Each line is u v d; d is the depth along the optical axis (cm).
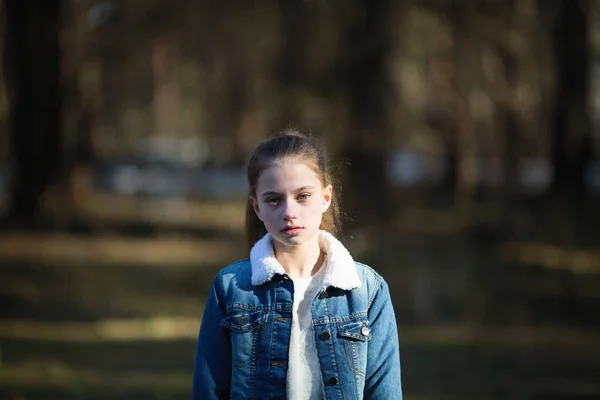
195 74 3412
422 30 2669
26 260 1709
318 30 2156
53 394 775
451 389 815
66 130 2522
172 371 888
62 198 2247
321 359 313
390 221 2039
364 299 323
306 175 315
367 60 2077
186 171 4275
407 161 3834
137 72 3112
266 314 317
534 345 1018
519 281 1470
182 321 1184
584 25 2155
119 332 1098
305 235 317
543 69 2500
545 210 2059
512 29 2391
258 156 320
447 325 1135
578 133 2138
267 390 312
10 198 2153
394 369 324
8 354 952
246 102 3053
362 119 2064
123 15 2723
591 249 1850
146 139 4847
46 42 2167
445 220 2298
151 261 1758
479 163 3244
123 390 799
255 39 2695
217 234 2219
